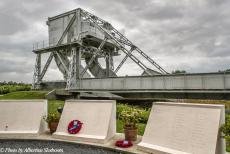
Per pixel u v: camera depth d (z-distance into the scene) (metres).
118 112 16.64
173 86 28.59
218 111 7.74
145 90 31.09
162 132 8.91
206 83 26.00
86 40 43.94
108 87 35.28
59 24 47.66
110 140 10.36
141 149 8.97
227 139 7.36
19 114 11.52
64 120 11.22
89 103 11.13
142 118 15.26
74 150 9.36
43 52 49.00
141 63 39.75
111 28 45.47
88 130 10.48
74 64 41.06
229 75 24.48
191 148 7.88
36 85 49.72
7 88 61.94
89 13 44.75
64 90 39.06
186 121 8.40
